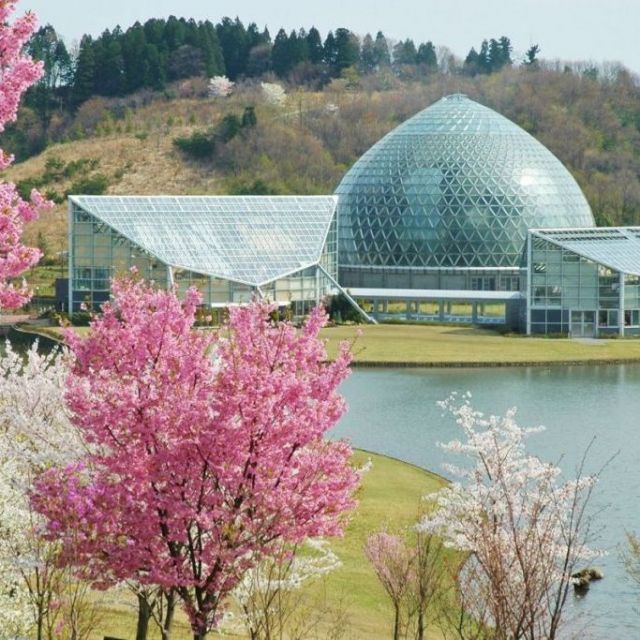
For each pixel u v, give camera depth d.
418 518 97.75
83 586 66.75
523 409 153.62
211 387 57.34
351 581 88.38
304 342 58.75
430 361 192.38
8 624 61.88
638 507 103.38
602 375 185.50
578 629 77.94
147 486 57.22
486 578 73.94
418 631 71.62
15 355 82.12
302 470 57.47
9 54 53.16
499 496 70.88
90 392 60.19
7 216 54.72
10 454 63.62
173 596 60.22
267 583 60.41
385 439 136.62
